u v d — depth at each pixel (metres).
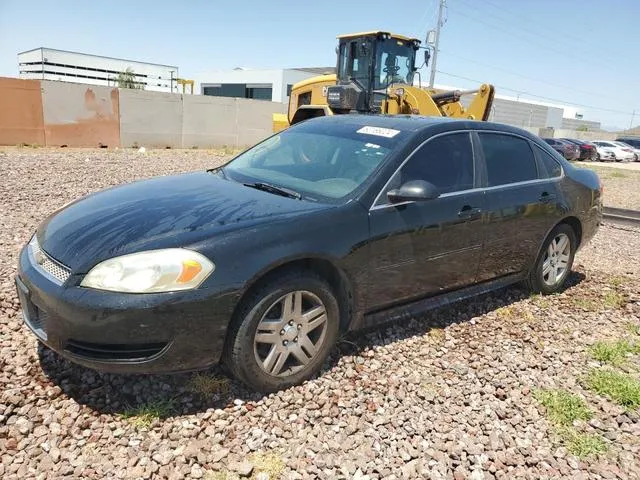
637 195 15.17
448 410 3.17
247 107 25.58
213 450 2.65
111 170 11.59
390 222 3.56
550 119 72.44
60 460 2.50
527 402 3.31
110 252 2.80
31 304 3.03
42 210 7.12
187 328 2.78
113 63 64.75
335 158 3.98
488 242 4.29
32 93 19.59
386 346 3.87
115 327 2.67
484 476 2.65
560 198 4.94
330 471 2.58
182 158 16.50
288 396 3.14
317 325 3.29
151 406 2.88
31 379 3.07
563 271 5.31
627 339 4.35
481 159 4.35
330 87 12.96
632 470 2.78
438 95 13.00
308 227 3.19
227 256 2.87
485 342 4.11
